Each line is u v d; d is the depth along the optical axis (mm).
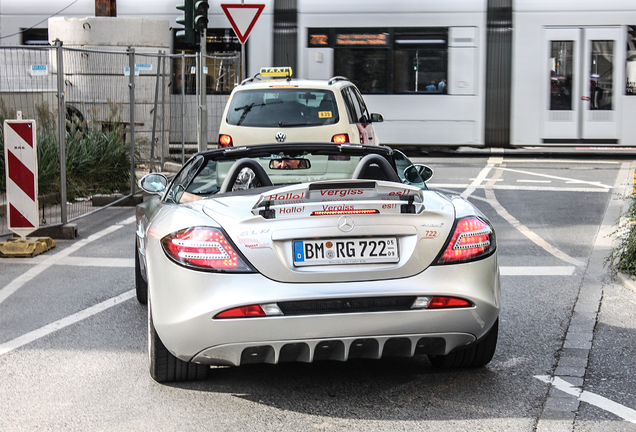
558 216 10969
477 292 4020
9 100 12297
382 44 19016
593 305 6223
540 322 5750
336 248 3895
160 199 5766
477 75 18875
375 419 3904
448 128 19031
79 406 4121
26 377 4613
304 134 10945
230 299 3811
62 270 7820
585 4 18547
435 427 3793
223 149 5164
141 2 19281
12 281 7348
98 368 4770
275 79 11766
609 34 18547
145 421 3906
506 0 18703
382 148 5305
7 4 19812
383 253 3928
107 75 14625
